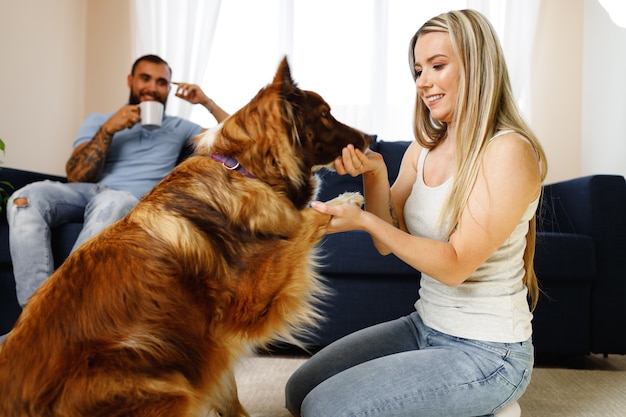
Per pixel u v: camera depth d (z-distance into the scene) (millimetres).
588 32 4141
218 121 3150
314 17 4316
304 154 1562
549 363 2811
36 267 2539
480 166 1378
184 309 1285
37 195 2605
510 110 1439
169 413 1212
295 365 2627
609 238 2697
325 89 4309
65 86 4312
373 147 3607
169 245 1301
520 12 4102
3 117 3635
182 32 4262
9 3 3650
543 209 3109
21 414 1120
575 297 2682
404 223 1765
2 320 2803
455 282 1366
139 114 2920
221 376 1382
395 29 4301
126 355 1188
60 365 1152
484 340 1398
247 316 1384
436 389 1315
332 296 2754
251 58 4391
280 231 1438
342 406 1304
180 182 1418
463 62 1412
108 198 2654
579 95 4254
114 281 1234
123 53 4535
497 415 1399
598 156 3975
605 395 2203
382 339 1656
